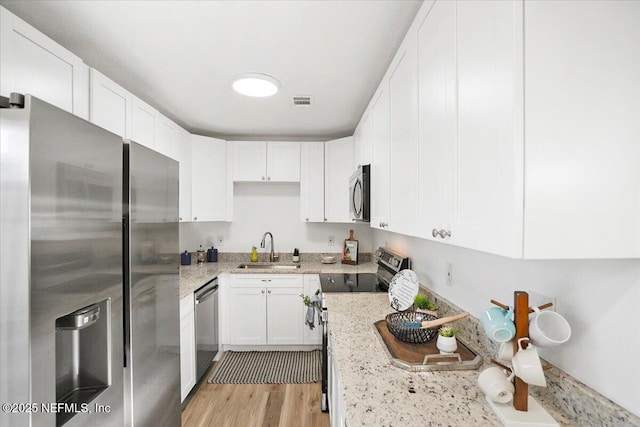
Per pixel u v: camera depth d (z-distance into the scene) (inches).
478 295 54.2
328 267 137.6
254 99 100.3
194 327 100.7
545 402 37.2
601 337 31.7
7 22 47.4
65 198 36.0
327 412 90.7
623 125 26.2
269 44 68.0
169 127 107.9
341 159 136.3
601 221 26.0
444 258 68.7
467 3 33.2
